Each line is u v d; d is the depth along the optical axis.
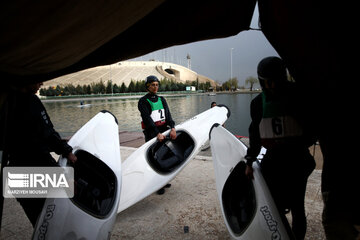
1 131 1.60
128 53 1.49
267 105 1.62
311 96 1.39
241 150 2.48
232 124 14.14
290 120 1.56
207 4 1.27
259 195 1.92
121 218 2.87
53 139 2.08
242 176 2.36
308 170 1.72
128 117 19.56
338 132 1.26
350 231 1.31
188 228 2.58
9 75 1.26
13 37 0.90
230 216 2.20
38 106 1.98
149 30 1.32
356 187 1.24
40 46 1.04
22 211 3.06
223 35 1.71
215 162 2.84
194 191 3.48
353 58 1.10
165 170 3.46
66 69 1.52
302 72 1.35
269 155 1.84
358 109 1.16
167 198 3.31
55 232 1.73
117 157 3.02
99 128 3.28
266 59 1.57
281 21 1.24
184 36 1.53
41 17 0.84
